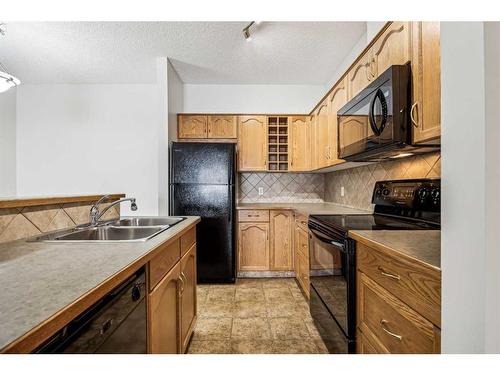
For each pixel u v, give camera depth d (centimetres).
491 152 55
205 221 308
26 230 126
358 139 176
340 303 153
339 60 306
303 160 362
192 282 187
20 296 60
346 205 311
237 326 215
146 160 380
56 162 374
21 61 306
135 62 310
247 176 391
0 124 350
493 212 55
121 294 81
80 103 376
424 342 84
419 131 125
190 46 274
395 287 102
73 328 60
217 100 378
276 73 343
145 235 163
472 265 59
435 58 113
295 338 198
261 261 333
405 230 143
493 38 55
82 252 98
